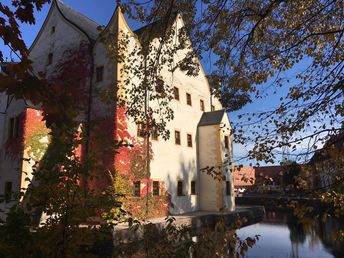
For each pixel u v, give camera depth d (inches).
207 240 172.7
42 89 100.2
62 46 903.7
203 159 1048.8
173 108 967.6
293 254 571.8
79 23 948.0
